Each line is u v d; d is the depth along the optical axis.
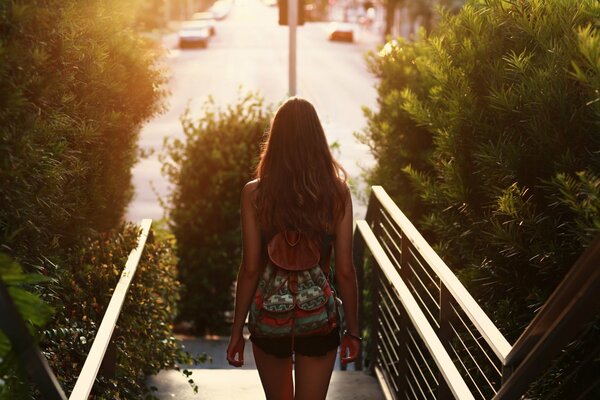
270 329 3.89
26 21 3.07
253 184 3.94
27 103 3.35
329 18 124.06
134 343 5.41
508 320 4.08
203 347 10.10
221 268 11.12
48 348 4.05
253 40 77.19
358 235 6.88
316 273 3.88
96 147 4.73
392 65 7.78
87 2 4.49
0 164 3.04
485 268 4.28
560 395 3.50
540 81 3.81
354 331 4.14
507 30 4.57
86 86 4.37
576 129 3.71
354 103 38.81
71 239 4.57
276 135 3.92
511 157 3.99
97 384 4.51
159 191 21.23
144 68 5.84
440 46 5.05
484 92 4.66
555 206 3.84
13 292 2.60
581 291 2.35
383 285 6.25
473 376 4.58
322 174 3.89
